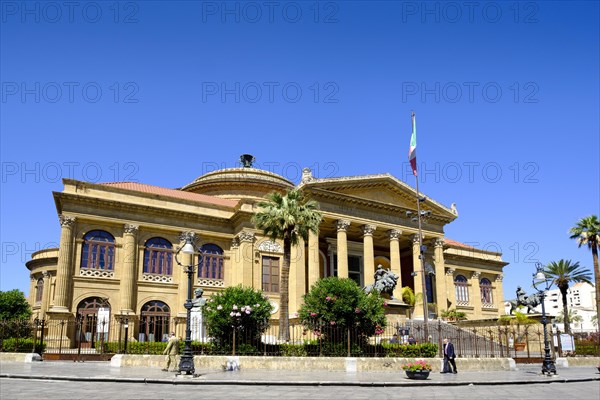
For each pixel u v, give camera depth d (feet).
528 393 62.34
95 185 141.79
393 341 107.96
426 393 59.88
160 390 56.34
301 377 71.36
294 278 145.59
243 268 150.92
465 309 211.82
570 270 174.70
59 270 131.85
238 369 81.15
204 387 60.64
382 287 126.82
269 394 54.95
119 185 162.40
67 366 82.02
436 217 173.99
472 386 69.51
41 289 156.35
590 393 63.52
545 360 88.48
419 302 162.20
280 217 111.04
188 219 153.99
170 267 149.89
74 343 129.49
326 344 91.09
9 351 96.68
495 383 72.49
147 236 148.15
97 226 141.18
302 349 90.58
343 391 59.82
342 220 154.71
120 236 144.15
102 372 71.46
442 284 171.42
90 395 50.55
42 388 55.31
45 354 96.89
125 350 99.96
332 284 95.91
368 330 94.79
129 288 139.64
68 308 131.54
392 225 164.55
